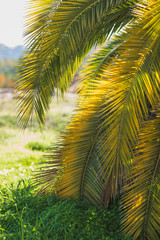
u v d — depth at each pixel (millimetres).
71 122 3744
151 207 3248
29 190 4434
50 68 3459
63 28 3037
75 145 3725
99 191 3857
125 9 3475
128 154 3123
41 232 3270
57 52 3324
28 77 3414
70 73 3605
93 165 3803
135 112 2975
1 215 3598
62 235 3322
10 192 4340
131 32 2875
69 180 3910
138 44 2707
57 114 15406
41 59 3318
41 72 3410
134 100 2854
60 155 3891
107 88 2938
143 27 2604
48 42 3125
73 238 3242
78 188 3941
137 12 2928
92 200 3941
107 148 3387
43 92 3566
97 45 3889
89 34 3455
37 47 3191
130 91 2832
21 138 10258
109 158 3197
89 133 3656
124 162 3137
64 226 3355
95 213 3668
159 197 3199
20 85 3432
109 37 3734
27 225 3432
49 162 3959
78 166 3838
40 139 10117
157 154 3203
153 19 2443
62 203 3748
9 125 12852
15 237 3201
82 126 3637
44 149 8883
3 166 6641
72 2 2971
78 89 4387
